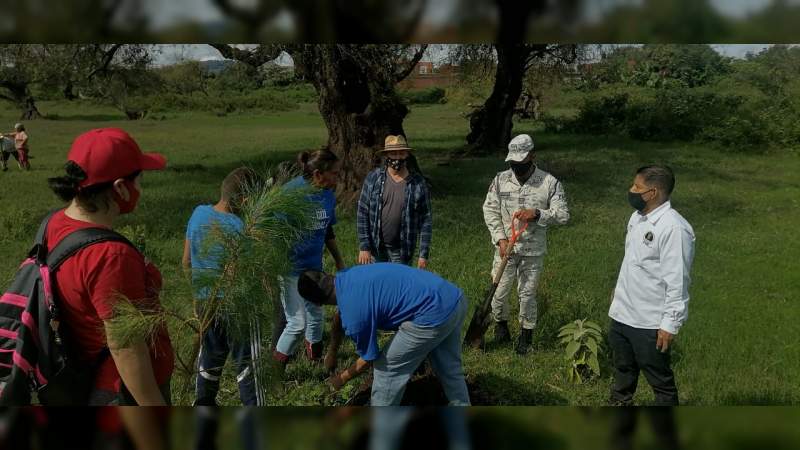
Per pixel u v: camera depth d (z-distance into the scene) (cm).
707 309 601
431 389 385
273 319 301
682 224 347
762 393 432
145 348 213
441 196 1214
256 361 305
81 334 209
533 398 429
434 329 323
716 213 1038
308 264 416
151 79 2370
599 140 2277
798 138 1888
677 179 1380
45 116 3700
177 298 390
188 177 1451
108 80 2162
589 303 591
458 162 1764
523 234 487
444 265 727
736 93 2564
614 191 1235
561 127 2655
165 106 4056
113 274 203
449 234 874
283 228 279
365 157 1066
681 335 532
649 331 361
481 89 3562
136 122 3425
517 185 487
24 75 2275
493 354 499
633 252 365
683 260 345
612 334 387
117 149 214
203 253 274
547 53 1864
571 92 3466
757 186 1295
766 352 503
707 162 1658
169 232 896
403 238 487
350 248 795
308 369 459
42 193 1218
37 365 207
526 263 493
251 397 358
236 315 274
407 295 321
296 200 285
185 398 279
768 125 1958
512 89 1908
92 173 210
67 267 203
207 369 356
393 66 1109
